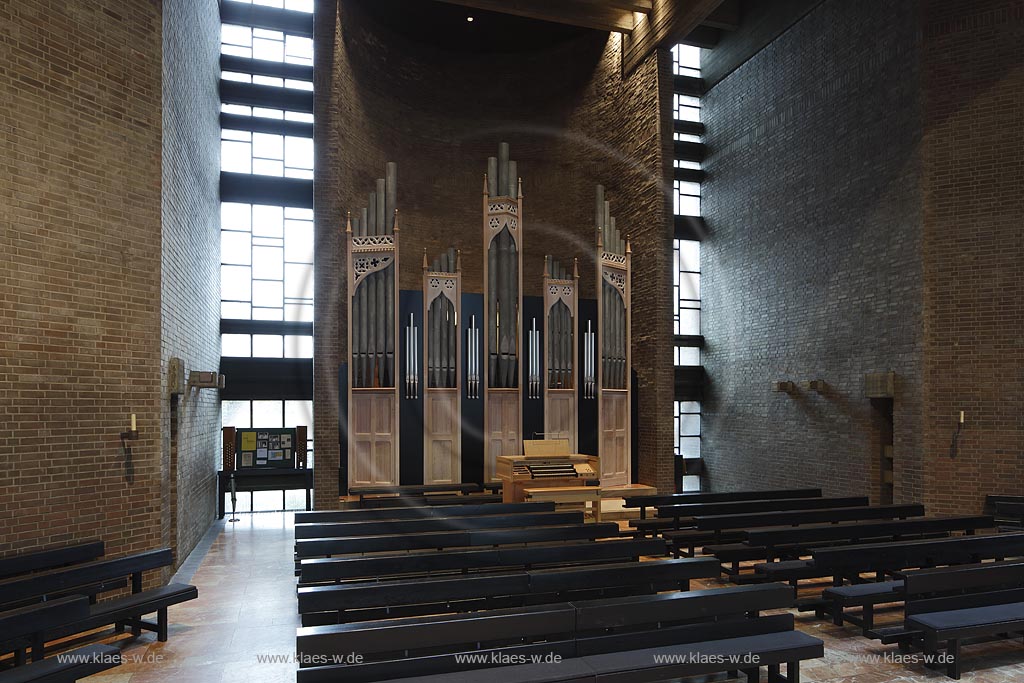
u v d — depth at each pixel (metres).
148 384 7.94
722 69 17.39
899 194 12.06
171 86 8.95
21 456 6.73
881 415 12.63
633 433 14.35
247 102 15.41
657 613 4.95
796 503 10.15
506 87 16.28
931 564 7.24
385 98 14.66
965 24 11.23
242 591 8.18
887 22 12.38
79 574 6.03
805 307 14.47
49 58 7.12
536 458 11.04
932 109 11.48
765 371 15.74
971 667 5.60
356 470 12.27
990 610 5.68
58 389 7.07
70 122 7.29
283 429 14.26
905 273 11.88
